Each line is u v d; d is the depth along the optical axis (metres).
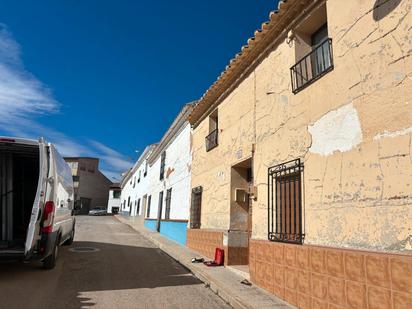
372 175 4.22
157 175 22.16
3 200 7.51
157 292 6.41
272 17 6.67
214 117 11.57
